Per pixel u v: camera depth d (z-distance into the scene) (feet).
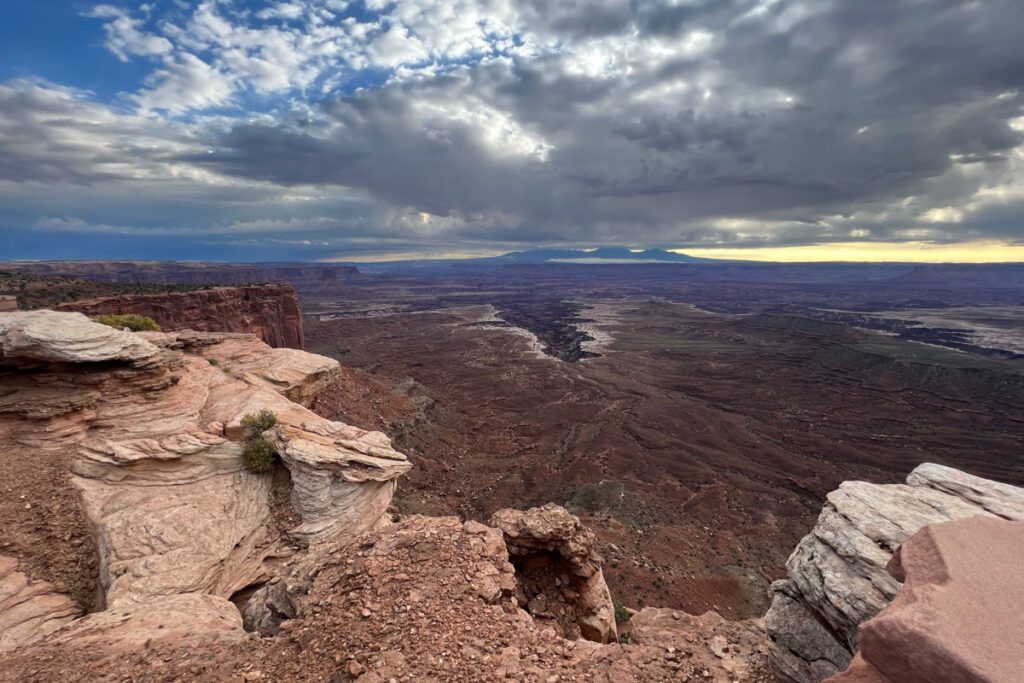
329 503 69.92
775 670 30.48
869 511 29.55
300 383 111.96
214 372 98.84
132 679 26.91
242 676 25.90
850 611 25.68
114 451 64.39
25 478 58.80
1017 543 16.81
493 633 29.66
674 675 29.32
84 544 53.26
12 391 67.62
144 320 119.55
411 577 33.68
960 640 12.81
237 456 72.59
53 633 37.27
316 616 31.30
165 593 48.47
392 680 24.40
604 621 45.98
